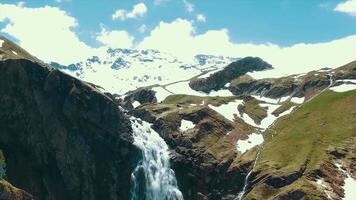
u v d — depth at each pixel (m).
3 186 173.62
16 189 179.00
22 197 179.00
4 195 172.75
